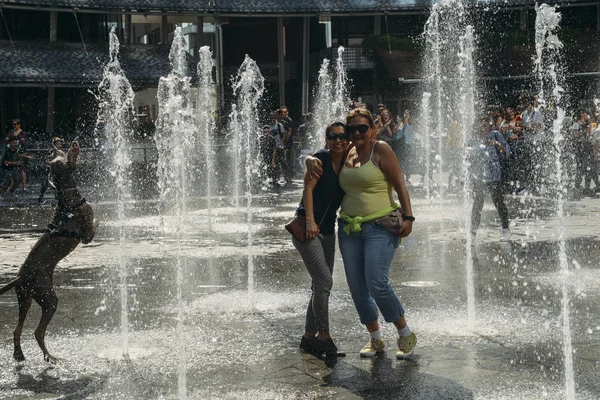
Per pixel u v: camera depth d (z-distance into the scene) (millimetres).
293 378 6039
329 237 6773
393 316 6426
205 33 46594
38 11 39938
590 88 37250
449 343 6918
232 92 45500
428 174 21781
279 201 22234
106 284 10000
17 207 21562
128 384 5973
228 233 15078
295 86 46719
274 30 46344
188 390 5797
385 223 6426
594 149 21219
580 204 18688
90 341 7234
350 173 6461
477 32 40125
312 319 6797
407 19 43938
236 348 6910
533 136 21000
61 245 6730
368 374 6098
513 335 7133
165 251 12828
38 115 39156
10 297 9375
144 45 42031
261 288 9594
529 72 37906
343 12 42656
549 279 9703
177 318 8070
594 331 7227
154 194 25391
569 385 5695
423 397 5523
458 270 10461
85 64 39344
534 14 41406
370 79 45062
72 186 6809
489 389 5664
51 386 5965
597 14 40719
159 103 40281
